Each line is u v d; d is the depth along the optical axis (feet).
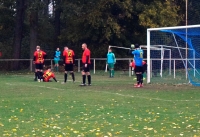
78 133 35.68
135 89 73.36
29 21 145.89
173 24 150.51
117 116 44.29
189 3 109.40
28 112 46.93
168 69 107.76
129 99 58.39
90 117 43.75
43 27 164.45
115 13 152.87
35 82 90.68
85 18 148.15
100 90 71.56
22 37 163.02
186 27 83.51
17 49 150.30
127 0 147.33
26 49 165.17
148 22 147.74
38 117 43.73
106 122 40.83
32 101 56.08
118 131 36.52
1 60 140.26
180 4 159.22
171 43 110.83
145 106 51.60
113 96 62.03
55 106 51.49
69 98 59.47
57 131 36.55
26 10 137.39
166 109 49.06
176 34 96.12
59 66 148.46
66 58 87.66
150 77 94.94
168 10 151.23
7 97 60.85
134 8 150.00
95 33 151.02
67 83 87.20
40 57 94.38
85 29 152.87
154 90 71.51
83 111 47.65
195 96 62.28
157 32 109.81
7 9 147.95
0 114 45.52
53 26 170.40
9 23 153.69
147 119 42.45
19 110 48.29
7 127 38.32
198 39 89.92
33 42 145.38
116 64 151.02
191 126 38.63
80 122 40.88
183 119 42.32
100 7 146.41
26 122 40.83
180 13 160.04
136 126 38.86
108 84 84.58
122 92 68.03
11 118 43.06
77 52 159.22
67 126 38.81
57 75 118.93
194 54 87.61
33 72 136.98
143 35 158.51
